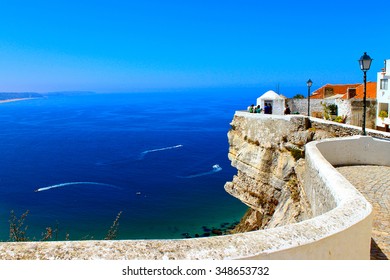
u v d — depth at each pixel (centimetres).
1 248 368
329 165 956
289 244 431
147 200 5666
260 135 2750
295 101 4209
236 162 2962
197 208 5234
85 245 386
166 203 5494
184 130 15550
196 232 4422
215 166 8044
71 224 4716
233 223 4647
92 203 5609
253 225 2903
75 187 6556
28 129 17400
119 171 7862
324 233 475
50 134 15138
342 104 3784
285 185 2483
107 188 6450
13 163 9025
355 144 1565
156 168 8062
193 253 391
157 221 4778
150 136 13762
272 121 2652
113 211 5216
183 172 7556
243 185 2898
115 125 18438
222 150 10262
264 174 2677
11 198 5916
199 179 6894
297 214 2134
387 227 852
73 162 9031
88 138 13575
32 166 8600
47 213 5153
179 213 5050
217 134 14025
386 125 3694
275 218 2420
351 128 2139
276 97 3997
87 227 4609
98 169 8119
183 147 10925
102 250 379
